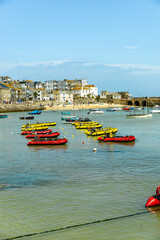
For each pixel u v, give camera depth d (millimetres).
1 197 29000
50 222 23844
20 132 87500
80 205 26875
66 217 24625
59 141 60938
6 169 40094
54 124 109125
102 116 163500
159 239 21344
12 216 24875
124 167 40156
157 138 68875
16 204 27250
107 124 111125
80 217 24594
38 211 25734
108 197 28641
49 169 39812
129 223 23625
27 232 22406
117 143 61688
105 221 23938
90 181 33719
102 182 33250
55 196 29109
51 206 26750
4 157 48625
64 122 119812
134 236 21766
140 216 24703
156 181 33281
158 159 45094
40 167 41062
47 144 60969
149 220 24062
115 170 38562
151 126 100312
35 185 32594
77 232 22391
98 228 22906
